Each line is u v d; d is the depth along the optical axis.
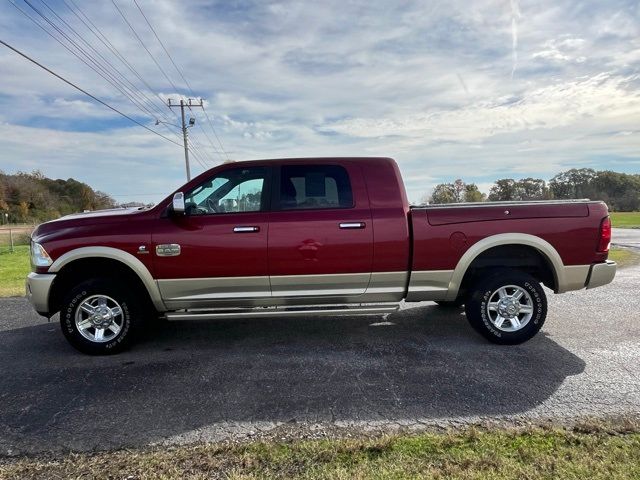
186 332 5.30
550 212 4.51
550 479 2.33
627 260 11.57
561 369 3.95
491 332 4.58
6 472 2.56
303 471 2.47
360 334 5.09
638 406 3.22
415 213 4.47
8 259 16.31
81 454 2.73
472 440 2.76
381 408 3.27
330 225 4.42
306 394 3.53
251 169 4.60
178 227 4.41
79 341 4.48
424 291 4.58
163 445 2.81
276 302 4.54
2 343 5.00
